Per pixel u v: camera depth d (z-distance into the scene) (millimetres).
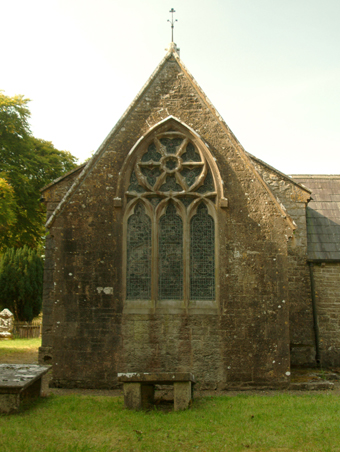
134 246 11523
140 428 6980
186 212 11609
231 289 11195
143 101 12117
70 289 11188
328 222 16688
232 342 10992
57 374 10891
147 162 11805
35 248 31328
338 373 13867
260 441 6328
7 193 23953
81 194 11570
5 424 7051
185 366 10898
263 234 11445
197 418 7566
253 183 11648
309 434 6605
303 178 18625
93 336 11000
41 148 30312
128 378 8219
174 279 11406
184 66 12297
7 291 26875
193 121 12039
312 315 14867
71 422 7305
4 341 22172
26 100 28500
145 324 11047
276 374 10906
